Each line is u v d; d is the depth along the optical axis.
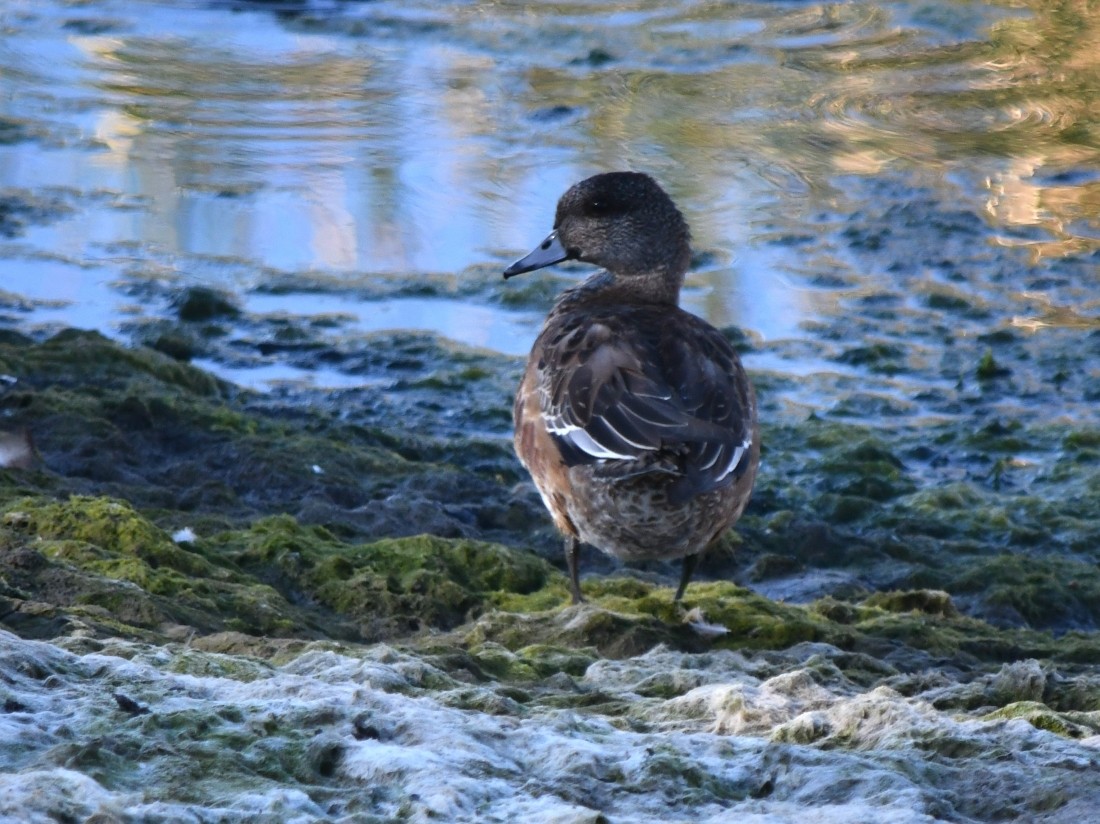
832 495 12.83
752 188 18.47
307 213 17.91
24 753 4.45
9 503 9.27
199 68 21.53
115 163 18.97
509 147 19.38
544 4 23.75
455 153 19.22
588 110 20.42
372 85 21.14
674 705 6.23
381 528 10.80
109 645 6.15
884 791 4.70
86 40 22.41
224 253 17.25
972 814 4.70
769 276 16.73
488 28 22.95
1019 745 5.33
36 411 11.66
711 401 9.00
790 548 11.71
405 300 16.50
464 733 4.95
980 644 9.14
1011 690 7.27
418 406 14.63
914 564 11.52
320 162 18.98
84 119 20.05
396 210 17.94
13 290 16.34
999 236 17.52
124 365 13.85
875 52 22.31
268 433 12.63
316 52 22.20
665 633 8.48
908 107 20.61
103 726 4.70
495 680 7.01
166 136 19.61
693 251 17.11
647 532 8.92
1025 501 12.84
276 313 16.19
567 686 6.89
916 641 8.97
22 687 5.03
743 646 8.59
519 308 16.44
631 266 11.49
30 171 18.72
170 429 12.04
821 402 14.72
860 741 5.47
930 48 22.42
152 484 11.05
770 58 22.09
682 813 4.54
